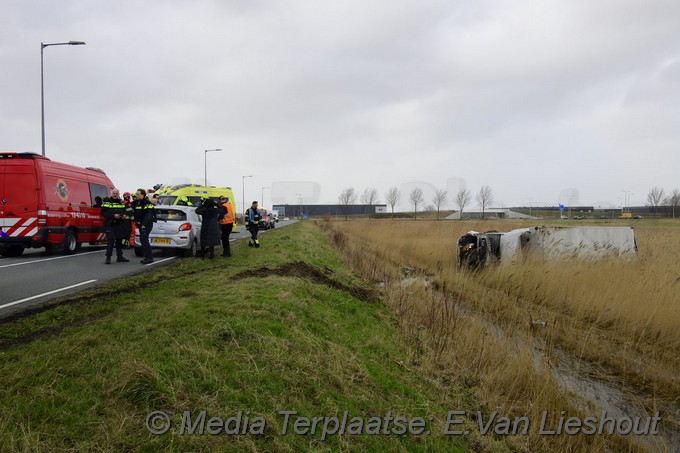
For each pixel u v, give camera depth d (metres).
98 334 4.23
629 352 6.35
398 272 12.52
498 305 8.09
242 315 5.03
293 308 5.86
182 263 10.23
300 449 2.92
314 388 3.69
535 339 6.71
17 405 2.83
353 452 3.08
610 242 10.82
